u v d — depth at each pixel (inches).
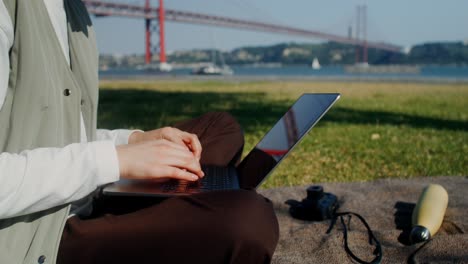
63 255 34.1
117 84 550.3
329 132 162.2
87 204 41.9
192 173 35.9
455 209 71.1
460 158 117.6
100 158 32.5
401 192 83.0
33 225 33.4
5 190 29.1
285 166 111.0
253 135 155.6
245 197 33.3
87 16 44.6
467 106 260.8
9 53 34.1
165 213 33.7
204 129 57.6
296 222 68.1
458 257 51.8
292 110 56.8
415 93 365.4
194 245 31.7
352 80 630.5
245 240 30.8
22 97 33.6
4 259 31.7
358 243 57.4
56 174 30.9
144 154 34.1
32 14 35.1
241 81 610.9
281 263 51.9
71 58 41.4
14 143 33.1
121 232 33.6
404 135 156.8
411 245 56.0
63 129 36.8
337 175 101.7
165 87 467.2
